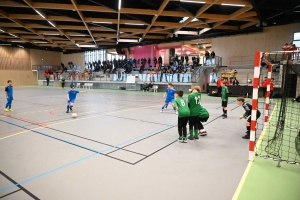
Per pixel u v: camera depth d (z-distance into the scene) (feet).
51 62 142.10
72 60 143.02
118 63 107.34
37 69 134.72
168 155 15.16
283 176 12.01
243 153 15.67
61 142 18.07
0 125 24.49
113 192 10.26
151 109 37.24
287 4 50.14
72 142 18.07
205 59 79.66
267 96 23.97
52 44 121.39
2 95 63.67
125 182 11.25
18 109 36.83
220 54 82.84
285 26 67.00
